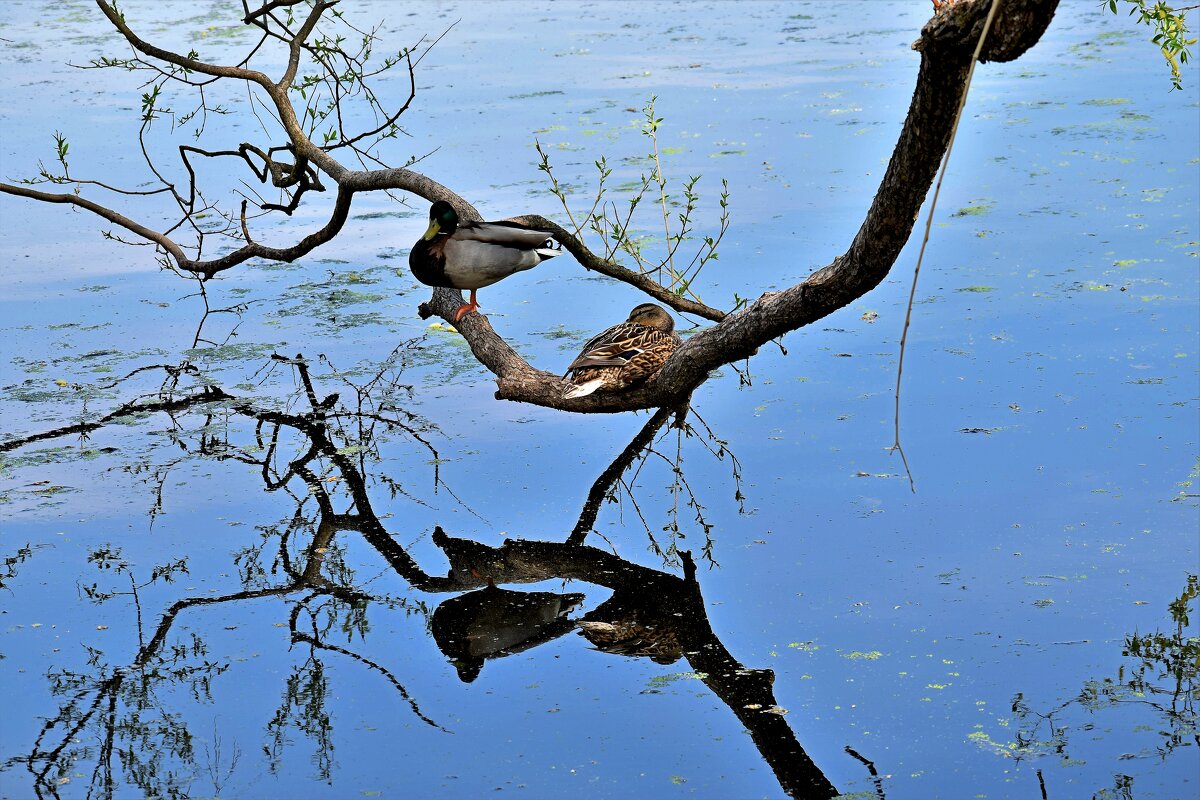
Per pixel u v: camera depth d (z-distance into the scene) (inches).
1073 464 304.7
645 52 751.1
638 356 286.0
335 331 415.8
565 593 275.0
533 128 596.4
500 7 898.7
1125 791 201.5
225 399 368.2
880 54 717.3
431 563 287.7
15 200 559.5
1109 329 373.7
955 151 546.0
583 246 313.7
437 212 288.7
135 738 223.3
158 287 456.8
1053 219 462.3
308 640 256.1
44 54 757.3
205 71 378.0
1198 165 506.9
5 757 217.9
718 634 252.5
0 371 385.4
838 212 479.5
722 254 444.5
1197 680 228.1
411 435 346.0
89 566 281.3
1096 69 673.6
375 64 719.1
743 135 575.5
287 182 402.9
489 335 318.7
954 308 398.3
